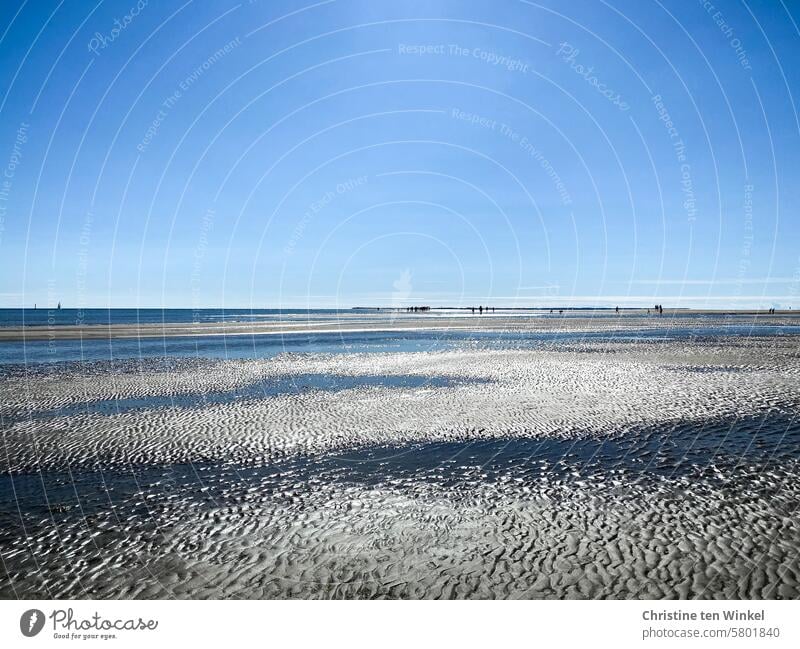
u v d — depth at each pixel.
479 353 31.58
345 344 38.34
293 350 33.81
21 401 17.48
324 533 8.13
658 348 33.91
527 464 11.07
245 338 43.44
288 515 8.77
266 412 15.74
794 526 8.04
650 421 14.16
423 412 15.57
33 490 9.87
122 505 9.19
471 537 7.95
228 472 10.74
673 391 18.23
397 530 8.21
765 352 30.53
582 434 13.08
